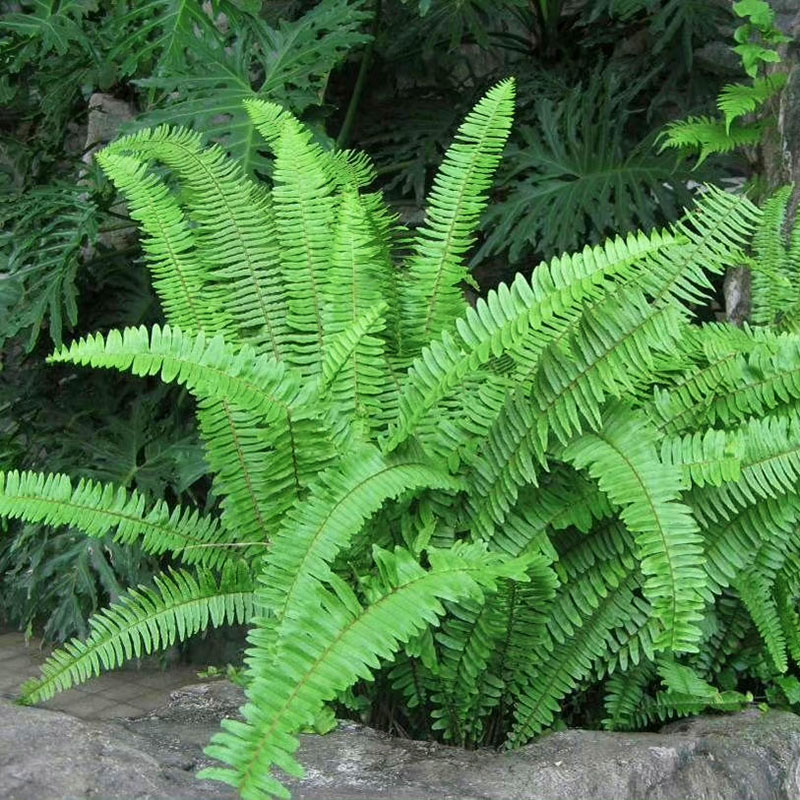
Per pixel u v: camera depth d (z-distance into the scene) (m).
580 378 2.09
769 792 2.16
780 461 2.20
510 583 2.15
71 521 2.34
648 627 2.29
